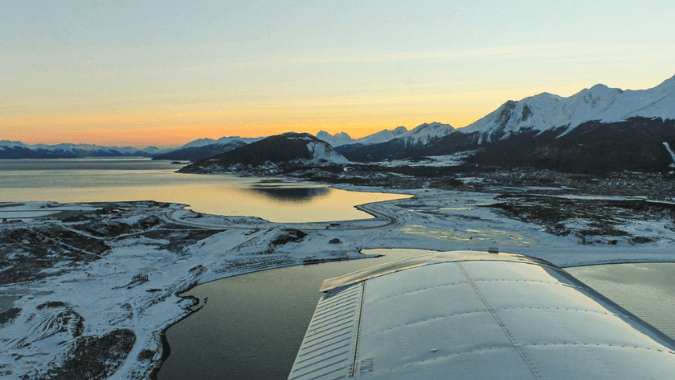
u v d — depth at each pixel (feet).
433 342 54.44
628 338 54.49
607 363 46.88
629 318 64.03
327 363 55.62
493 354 49.39
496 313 60.59
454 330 56.59
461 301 66.13
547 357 48.01
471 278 76.64
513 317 58.90
